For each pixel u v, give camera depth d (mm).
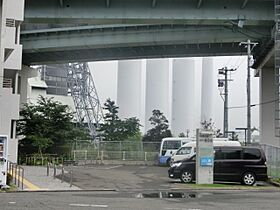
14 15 32906
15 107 33125
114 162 46500
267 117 47125
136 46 46188
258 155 24344
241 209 13562
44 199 15438
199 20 35312
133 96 90875
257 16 35219
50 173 29266
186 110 90312
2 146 19125
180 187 21828
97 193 18609
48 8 35031
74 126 51906
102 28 43750
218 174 24094
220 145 26906
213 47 48875
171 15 34969
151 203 14867
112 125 73438
